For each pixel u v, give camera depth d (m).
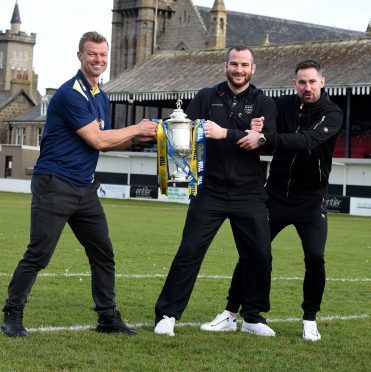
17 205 41.94
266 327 9.11
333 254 20.27
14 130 115.19
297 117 9.09
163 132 8.57
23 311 9.40
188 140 8.55
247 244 9.06
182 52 82.00
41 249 8.36
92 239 8.61
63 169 8.34
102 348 8.02
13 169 85.75
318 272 8.96
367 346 8.65
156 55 83.88
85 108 8.28
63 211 8.36
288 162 9.09
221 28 102.12
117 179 68.31
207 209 8.96
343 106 76.31
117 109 103.44
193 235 8.97
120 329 8.76
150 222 31.78
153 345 8.25
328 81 62.69
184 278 8.95
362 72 62.97
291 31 108.81
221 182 8.95
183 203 54.22
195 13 106.12
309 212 9.15
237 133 8.66
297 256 18.83
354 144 75.56
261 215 9.04
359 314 10.80
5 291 11.45
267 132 8.80
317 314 10.69
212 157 8.97
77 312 10.01
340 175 55.81
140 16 115.75
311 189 9.17
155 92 75.75
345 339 9.01
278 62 71.19
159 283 13.23
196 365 7.51
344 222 37.81
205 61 78.56
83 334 8.62
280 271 15.66
